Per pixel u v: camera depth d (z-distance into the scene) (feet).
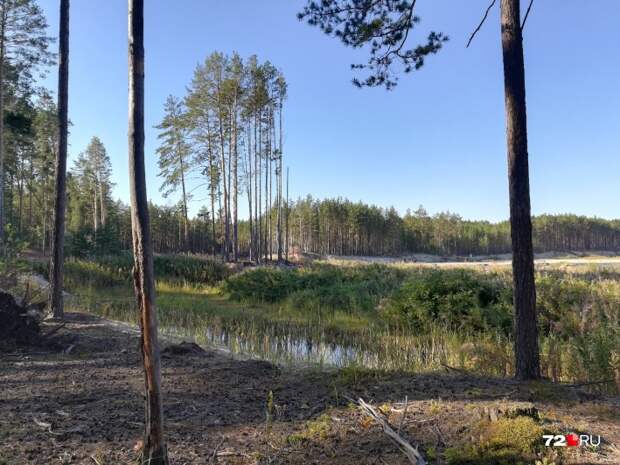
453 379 16.20
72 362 20.76
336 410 13.42
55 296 32.48
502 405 12.05
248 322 40.11
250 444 11.21
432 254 296.71
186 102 104.32
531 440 10.25
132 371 18.94
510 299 33.65
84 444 11.18
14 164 118.62
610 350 16.96
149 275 8.72
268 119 113.19
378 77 22.47
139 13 8.88
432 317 34.55
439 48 21.42
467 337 29.45
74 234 83.61
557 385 15.10
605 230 364.79
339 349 30.07
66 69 32.91
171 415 13.41
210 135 109.19
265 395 15.44
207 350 24.53
